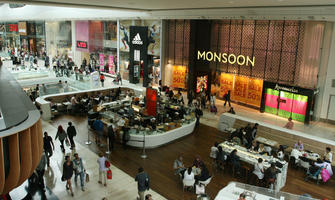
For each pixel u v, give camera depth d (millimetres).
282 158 11758
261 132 14766
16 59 36906
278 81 19469
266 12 16938
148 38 26422
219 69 22531
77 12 31047
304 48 17953
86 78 25047
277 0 12719
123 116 15789
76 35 35562
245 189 8852
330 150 12367
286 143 13906
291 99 19031
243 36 20719
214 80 23969
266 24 19375
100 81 28297
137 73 28375
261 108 20594
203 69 23000
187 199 9766
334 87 17875
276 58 19297
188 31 23828
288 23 18359
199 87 23266
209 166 12250
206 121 18234
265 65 19875
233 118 16016
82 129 15914
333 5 14086
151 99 16031
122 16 26234
